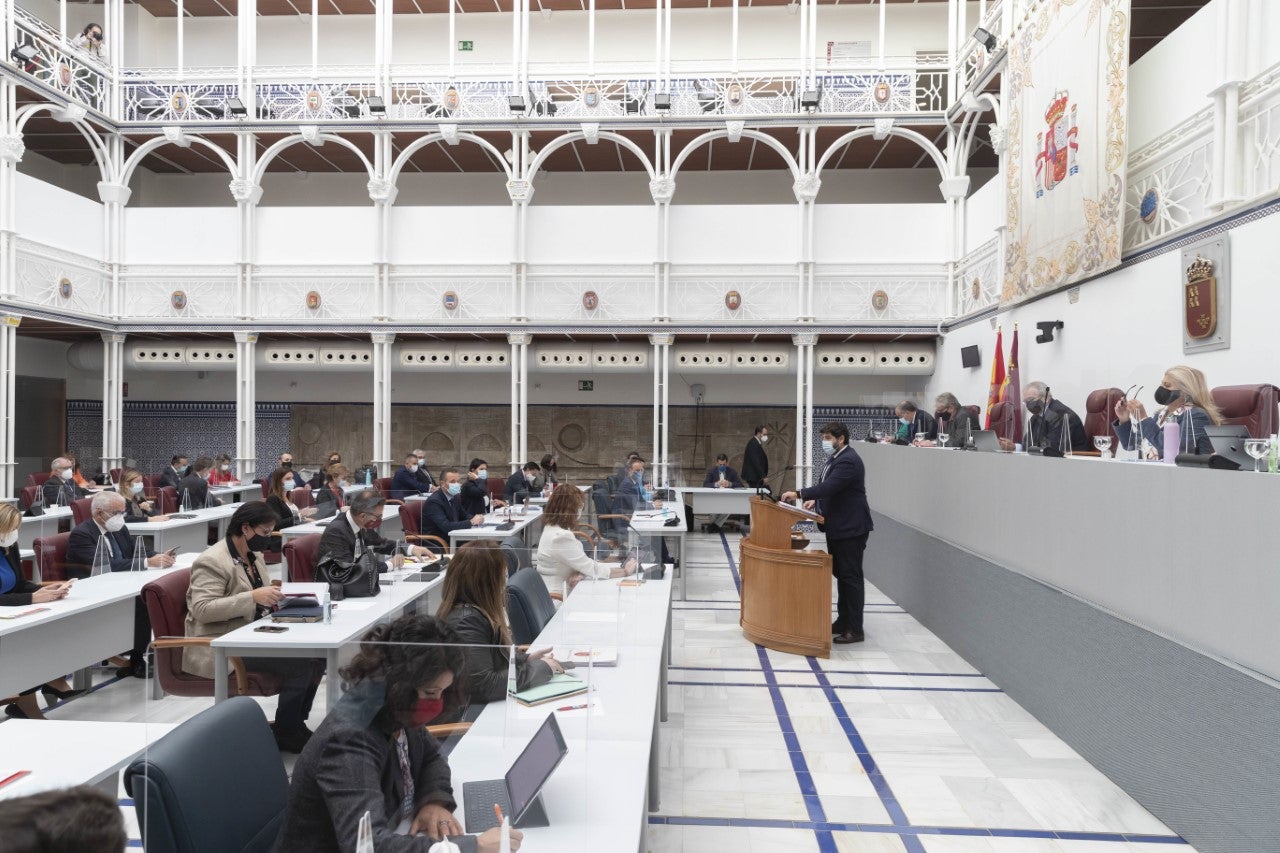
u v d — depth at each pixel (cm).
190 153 1639
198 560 459
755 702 563
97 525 609
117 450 1463
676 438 1680
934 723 524
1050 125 969
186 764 214
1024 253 1046
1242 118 680
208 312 1450
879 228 1404
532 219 1435
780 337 1492
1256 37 663
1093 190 863
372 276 1442
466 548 364
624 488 1072
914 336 1448
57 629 491
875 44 1606
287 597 439
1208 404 493
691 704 559
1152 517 410
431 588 523
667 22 1403
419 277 1438
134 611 574
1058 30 944
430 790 205
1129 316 823
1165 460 448
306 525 870
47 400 1706
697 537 1413
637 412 1695
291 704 249
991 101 1214
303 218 1449
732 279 1416
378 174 1425
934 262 1387
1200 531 370
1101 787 431
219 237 1453
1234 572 346
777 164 1694
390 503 1053
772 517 711
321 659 236
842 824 390
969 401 1284
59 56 1337
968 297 1304
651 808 400
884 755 473
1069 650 487
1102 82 841
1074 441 755
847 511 718
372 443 1716
